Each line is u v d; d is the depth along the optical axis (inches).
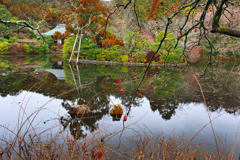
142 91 246.1
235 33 43.8
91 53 650.2
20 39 913.5
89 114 151.1
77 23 601.0
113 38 616.4
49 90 233.9
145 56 600.4
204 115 154.3
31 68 438.3
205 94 229.1
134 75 389.4
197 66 572.1
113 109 152.2
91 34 625.9
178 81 327.6
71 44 676.1
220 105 183.8
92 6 550.0
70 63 594.9
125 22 688.4
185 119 144.3
